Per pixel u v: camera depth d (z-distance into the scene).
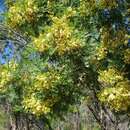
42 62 3.13
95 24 3.24
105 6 3.22
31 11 3.34
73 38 3.00
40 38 3.07
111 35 3.29
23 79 3.26
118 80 3.17
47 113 3.24
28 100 3.19
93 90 3.40
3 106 5.77
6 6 3.72
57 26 3.01
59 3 3.32
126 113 3.52
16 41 3.72
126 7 3.36
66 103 3.25
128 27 3.40
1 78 3.31
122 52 3.27
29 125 6.00
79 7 3.22
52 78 3.11
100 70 3.23
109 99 3.09
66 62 3.14
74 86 3.23
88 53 3.11
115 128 3.88
